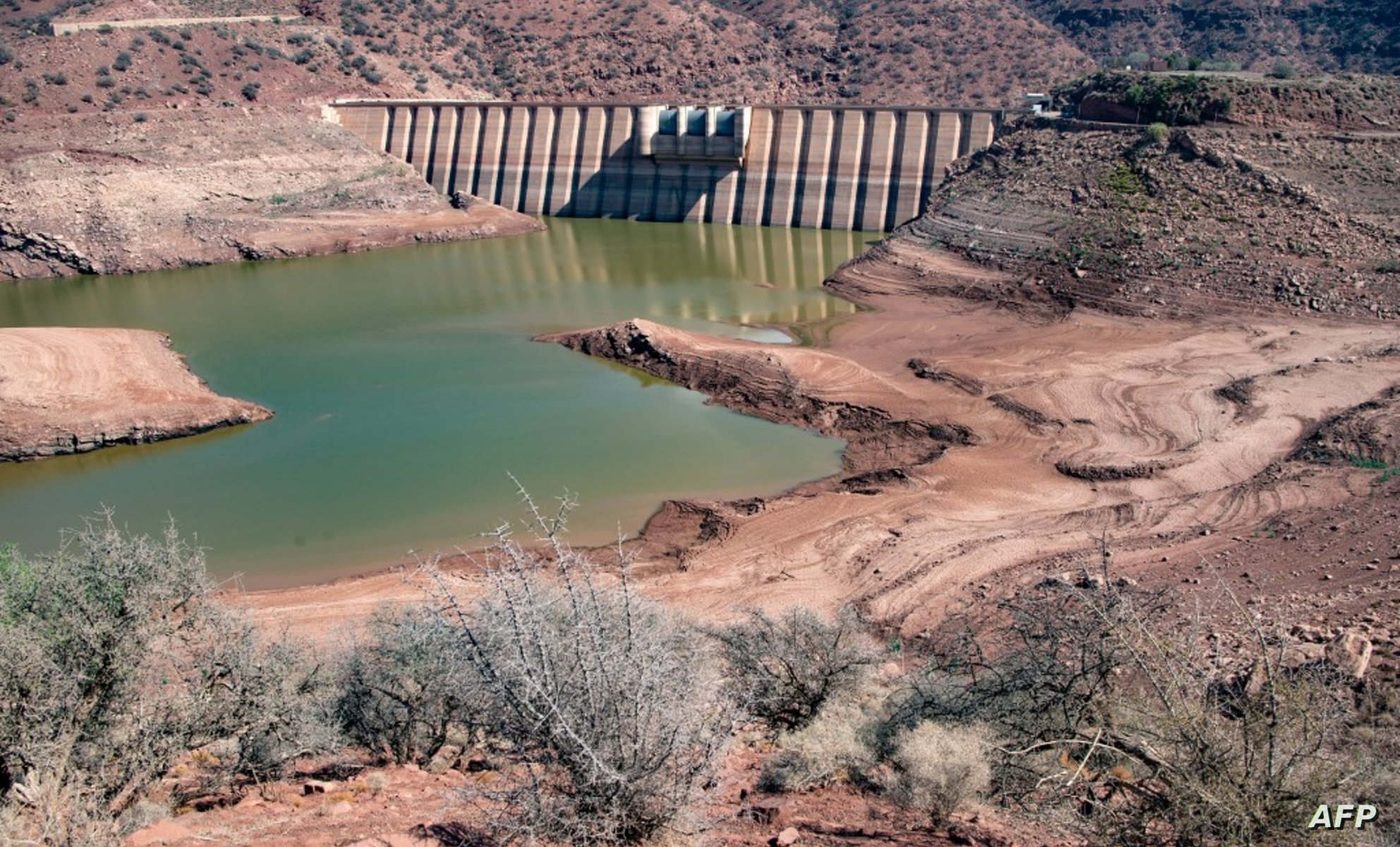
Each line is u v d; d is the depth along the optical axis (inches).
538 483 1841.8
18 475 1936.5
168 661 620.1
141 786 548.1
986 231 3137.3
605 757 397.4
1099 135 3348.9
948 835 473.1
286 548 1608.0
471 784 500.7
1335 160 2898.6
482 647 438.0
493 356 2586.1
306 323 2945.4
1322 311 2378.2
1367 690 648.4
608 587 547.8
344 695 688.4
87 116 4042.8
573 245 3991.1
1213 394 2001.7
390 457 1967.3
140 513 1756.9
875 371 2379.4
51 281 3631.9
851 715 744.3
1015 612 596.7
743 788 564.4
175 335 2839.6
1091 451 1828.2
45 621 563.5
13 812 446.9
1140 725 456.1
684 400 2258.9
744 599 1391.5
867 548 1528.1
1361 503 1371.8
